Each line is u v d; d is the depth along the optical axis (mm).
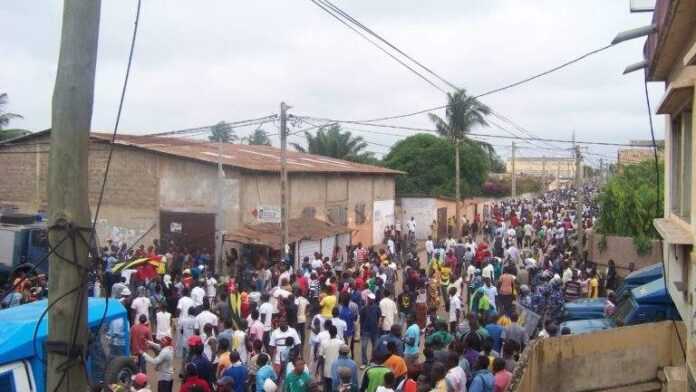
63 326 5324
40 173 31359
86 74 5387
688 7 6645
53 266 5336
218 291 18062
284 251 23562
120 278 18484
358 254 26797
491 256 27266
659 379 11438
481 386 9438
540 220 48562
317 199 32781
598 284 22438
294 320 16281
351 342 15891
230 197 27422
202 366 11094
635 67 10438
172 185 28109
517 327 13297
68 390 5309
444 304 22203
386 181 43531
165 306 15672
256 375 10969
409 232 41438
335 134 59594
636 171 32188
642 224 27641
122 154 28812
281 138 23969
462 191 54844
